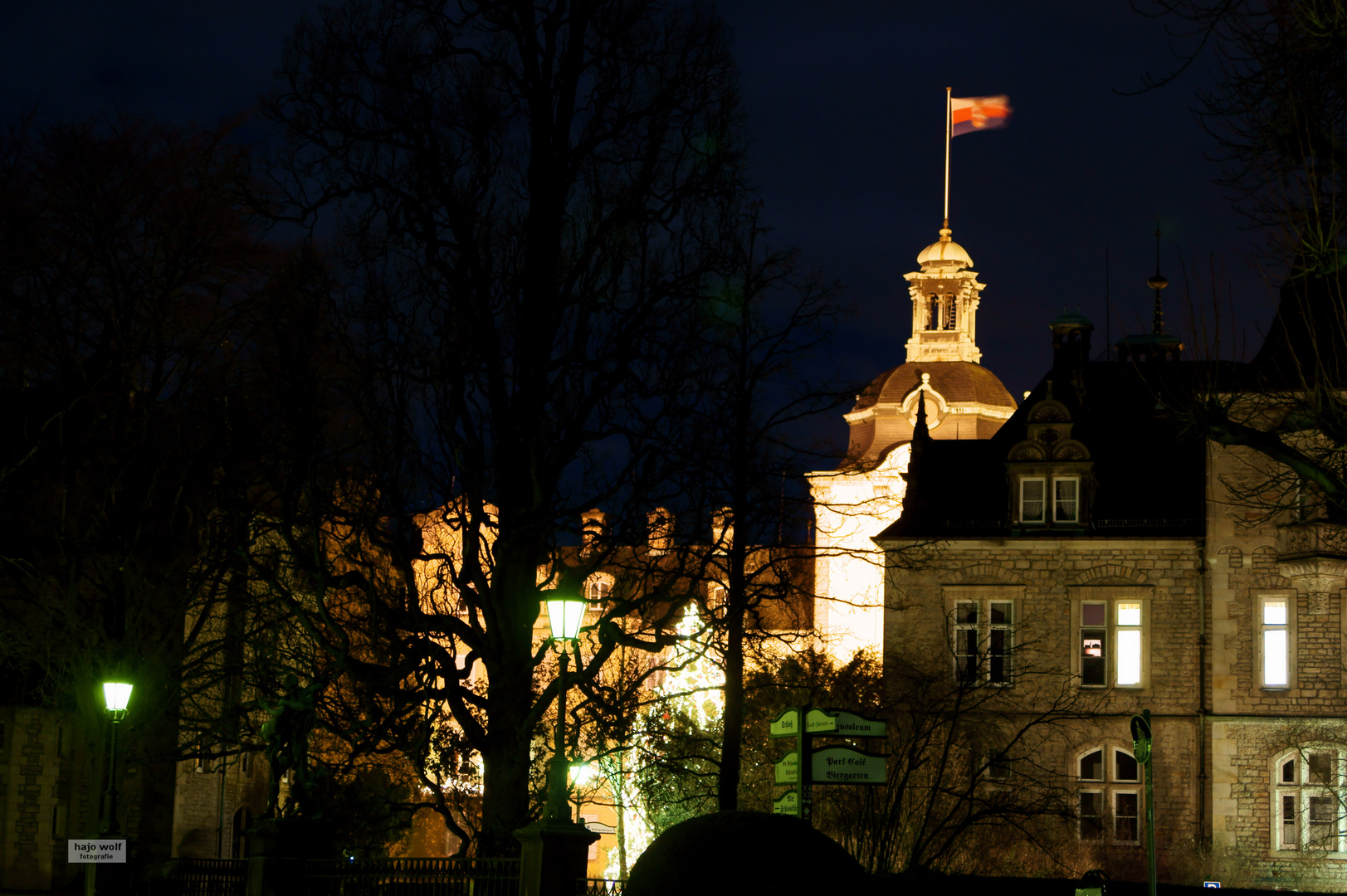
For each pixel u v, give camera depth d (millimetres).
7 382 37844
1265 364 22922
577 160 31156
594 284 30438
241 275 37844
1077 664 44250
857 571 68812
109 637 35875
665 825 44250
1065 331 49688
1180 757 43062
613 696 30531
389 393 29906
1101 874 24656
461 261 30219
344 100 30438
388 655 31609
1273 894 26203
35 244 36531
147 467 36438
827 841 14008
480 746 29250
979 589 45062
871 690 42656
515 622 29359
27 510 38531
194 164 37219
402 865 23062
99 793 34469
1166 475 45781
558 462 30016
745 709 42375
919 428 48219
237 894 26016
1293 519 42688
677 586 31797
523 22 31125
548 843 20734
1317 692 42344
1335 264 17500
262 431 32281
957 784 37094
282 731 27516
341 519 31500
